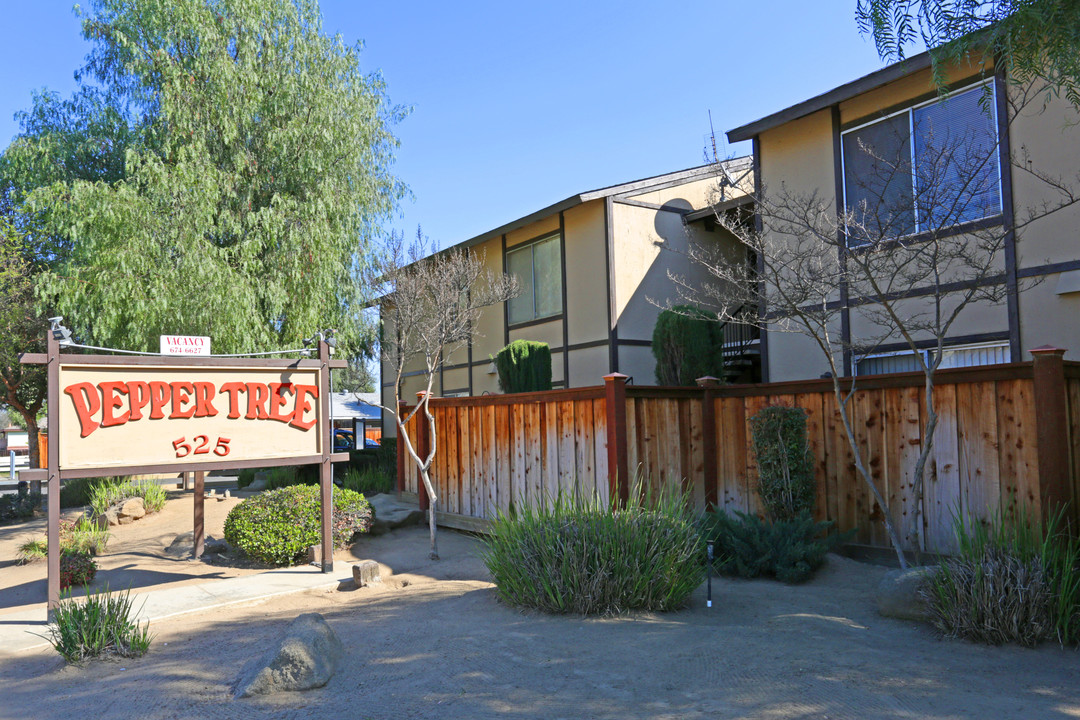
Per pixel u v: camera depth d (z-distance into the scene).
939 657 4.46
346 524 9.98
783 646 4.68
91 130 17.09
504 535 6.62
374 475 15.13
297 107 15.16
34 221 18.59
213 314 13.47
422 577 8.49
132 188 13.40
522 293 16.83
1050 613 4.78
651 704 3.79
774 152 11.62
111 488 14.98
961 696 3.72
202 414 8.20
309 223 14.52
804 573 7.05
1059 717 3.43
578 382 15.07
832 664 4.27
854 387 7.20
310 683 4.47
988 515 6.70
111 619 5.82
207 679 4.86
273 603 7.65
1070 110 8.11
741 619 5.64
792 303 7.17
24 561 10.36
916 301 9.61
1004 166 8.67
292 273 14.52
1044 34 5.10
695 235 15.51
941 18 5.33
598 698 3.91
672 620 5.62
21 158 17.09
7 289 16.73
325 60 15.77
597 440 8.87
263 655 4.71
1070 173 8.12
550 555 6.11
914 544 6.58
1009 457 6.58
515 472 10.20
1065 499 5.97
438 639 5.29
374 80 16.92
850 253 6.77
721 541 7.55
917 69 9.38
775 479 7.98
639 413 8.74
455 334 12.33
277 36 15.37
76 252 14.05
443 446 11.80
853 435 7.21
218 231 14.18
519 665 4.55
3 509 15.41
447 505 11.62
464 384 18.84
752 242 8.22
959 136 8.97
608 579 5.89
